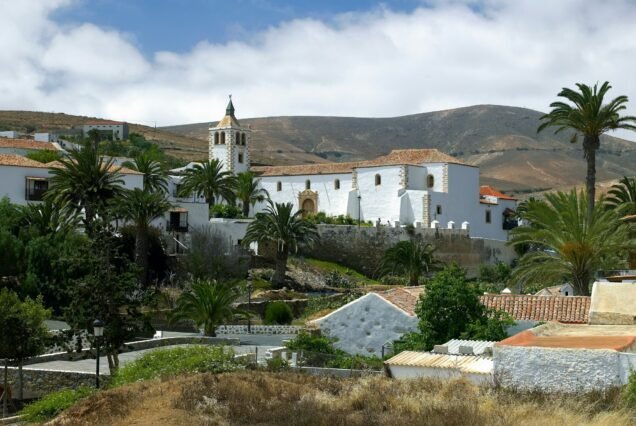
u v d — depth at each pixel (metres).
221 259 82.25
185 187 99.81
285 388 26.72
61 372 39.69
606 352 21.05
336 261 98.81
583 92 59.06
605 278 44.22
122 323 39.66
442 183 107.88
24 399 39.97
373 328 39.19
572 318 36.44
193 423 22.61
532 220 48.03
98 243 40.88
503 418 19.56
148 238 76.44
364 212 109.31
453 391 22.88
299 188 115.25
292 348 37.72
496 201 116.50
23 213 68.81
